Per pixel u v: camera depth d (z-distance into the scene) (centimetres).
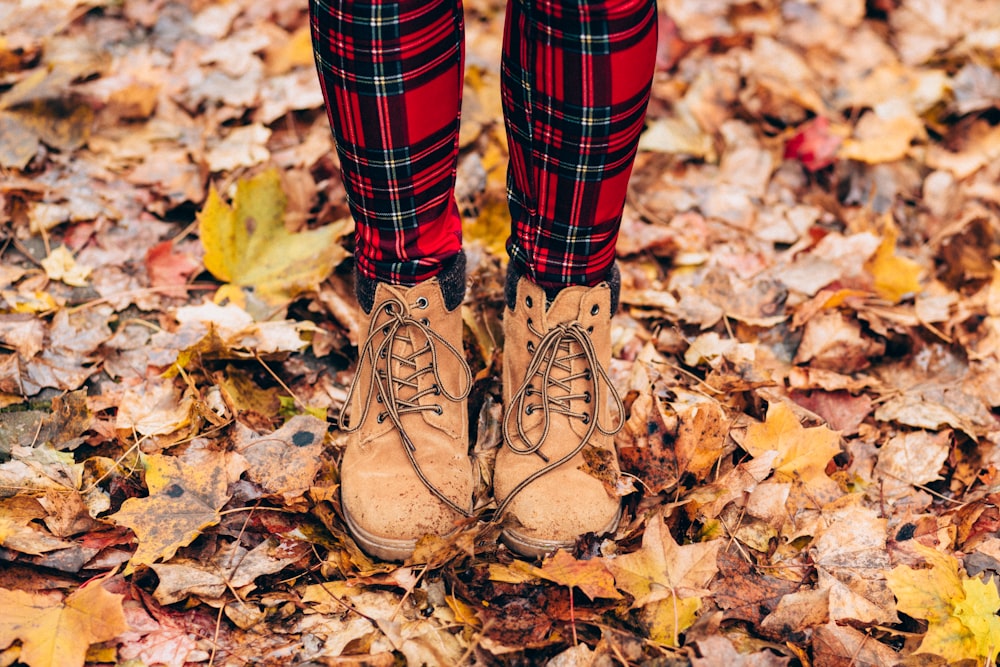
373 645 105
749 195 188
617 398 119
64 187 173
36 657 97
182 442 127
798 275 167
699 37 227
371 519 111
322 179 184
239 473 117
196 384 136
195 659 103
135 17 217
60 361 140
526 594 109
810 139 196
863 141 200
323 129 194
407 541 112
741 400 140
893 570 110
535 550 113
